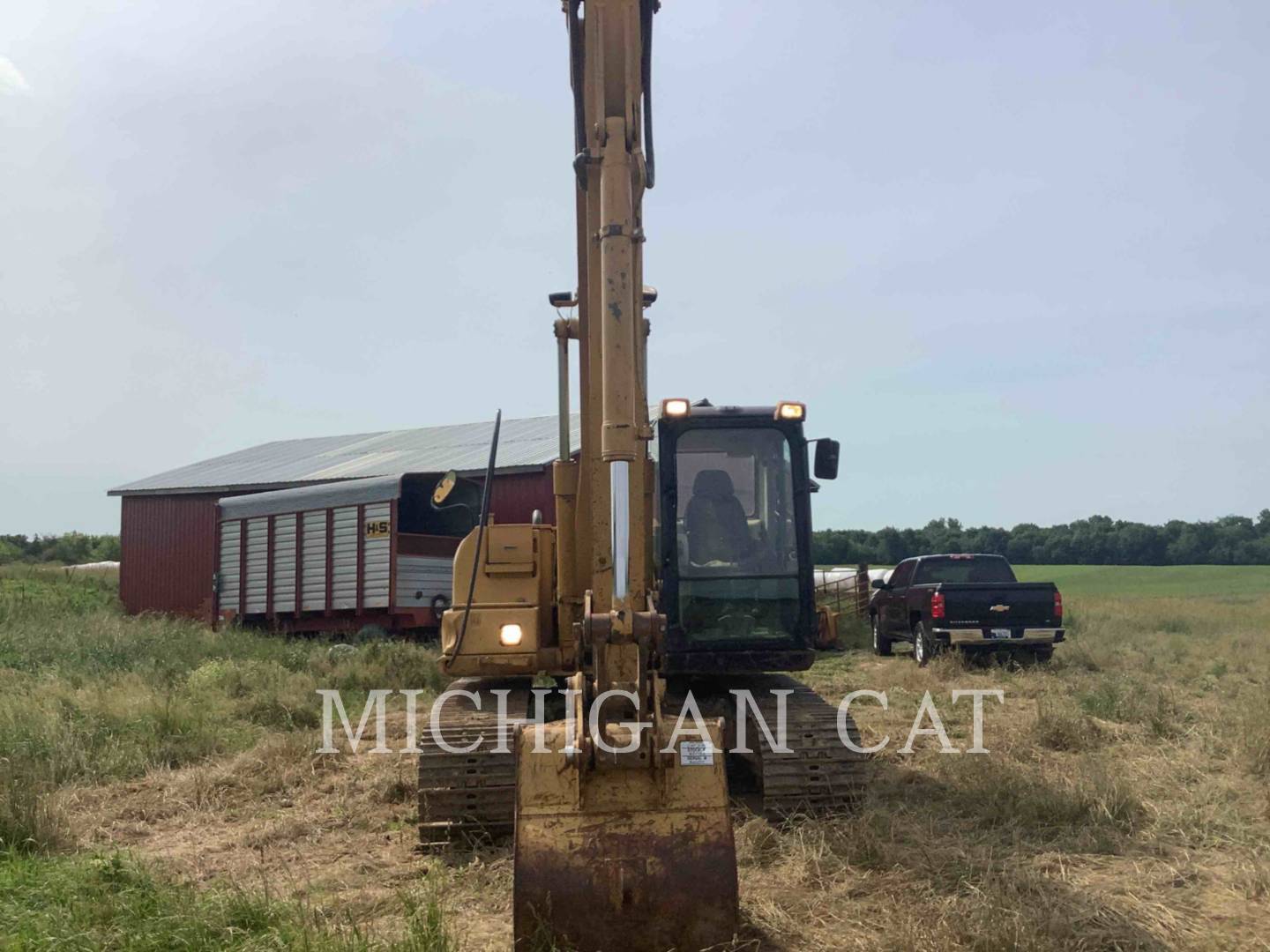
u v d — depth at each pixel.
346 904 5.40
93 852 6.26
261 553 20.61
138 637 16.94
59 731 9.06
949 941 4.65
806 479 7.79
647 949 4.57
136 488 29.41
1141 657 16.45
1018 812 6.74
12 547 50.22
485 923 5.18
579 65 5.59
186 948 4.67
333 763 8.77
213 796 7.80
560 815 4.72
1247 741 8.41
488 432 30.33
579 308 5.91
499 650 7.08
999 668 14.88
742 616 7.62
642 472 5.10
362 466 27.23
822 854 5.96
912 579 17.78
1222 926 4.98
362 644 17.11
